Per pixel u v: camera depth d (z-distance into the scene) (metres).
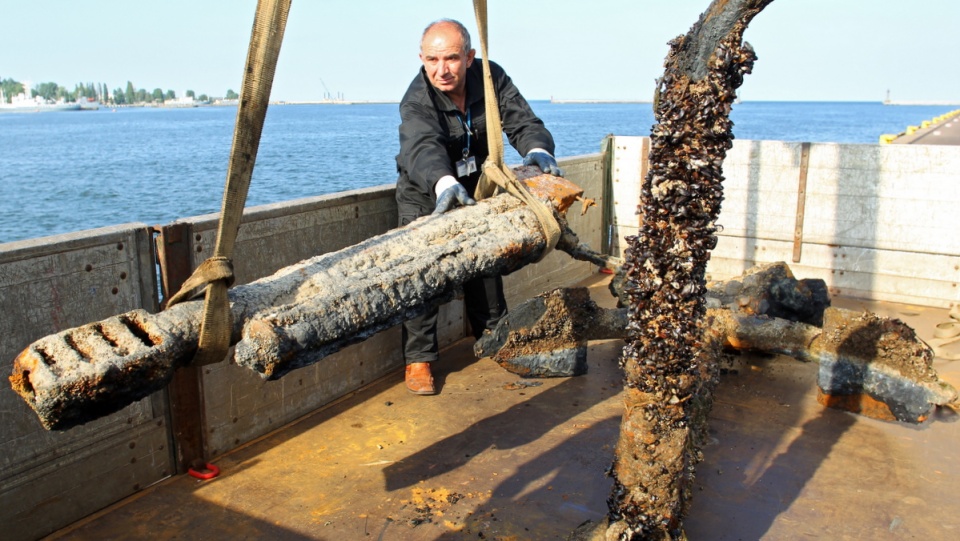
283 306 2.38
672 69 2.41
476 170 4.38
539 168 3.87
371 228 4.39
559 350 4.41
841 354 4.02
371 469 3.48
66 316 2.90
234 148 2.13
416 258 2.78
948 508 3.13
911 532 2.96
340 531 2.99
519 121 4.30
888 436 3.78
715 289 4.91
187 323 2.22
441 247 2.88
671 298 2.49
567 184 3.62
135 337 2.14
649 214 2.49
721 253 6.52
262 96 2.12
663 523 2.67
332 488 3.31
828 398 4.09
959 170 5.51
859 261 5.98
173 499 3.21
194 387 3.39
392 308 2.63
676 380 2.57
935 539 2.92
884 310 5.74
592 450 3.63
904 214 5.76
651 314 2.54
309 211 3.92
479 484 3.34
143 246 3.15
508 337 4.26
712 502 3.18
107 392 2.02
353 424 3.94
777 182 6.16
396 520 3.06
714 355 3.85
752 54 2.36
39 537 2.91
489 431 3.85
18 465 2.81
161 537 2.94
